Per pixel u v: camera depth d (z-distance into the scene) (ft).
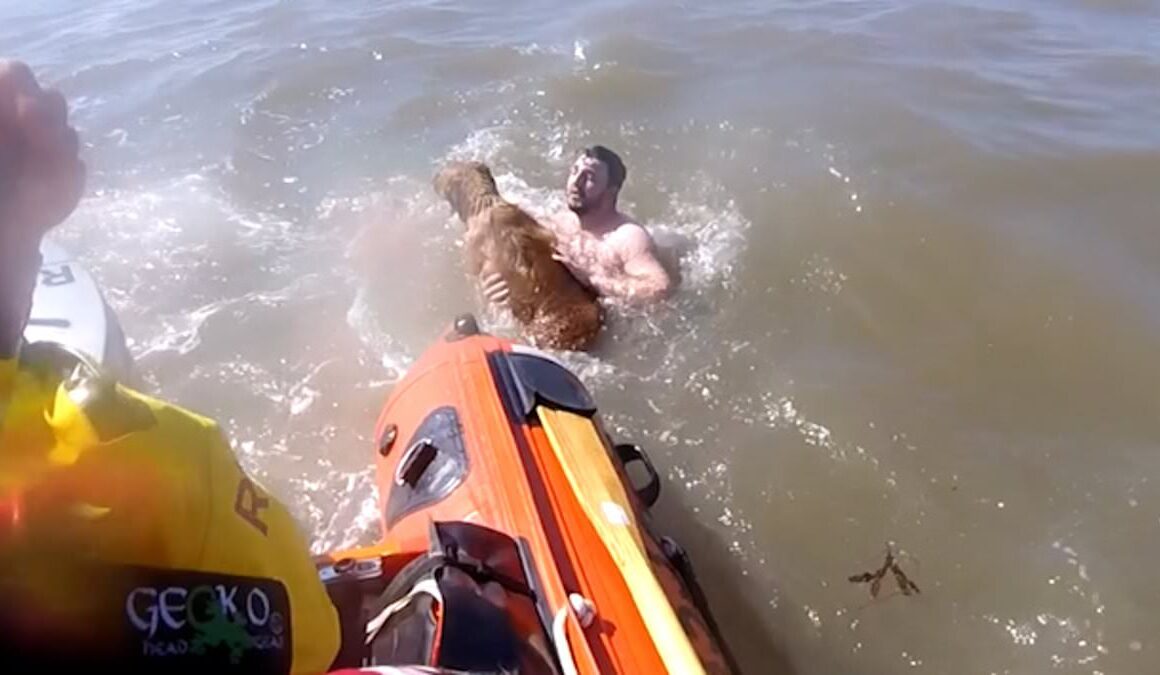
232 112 13.33
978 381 8.48
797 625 6.69
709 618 5.87
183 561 2.14
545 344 9.07
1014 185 10.85
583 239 10.24
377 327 9.48
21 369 2.04
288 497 7.80
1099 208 10.45
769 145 11.82
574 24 15.42
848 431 8.08
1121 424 7.99
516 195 11.32
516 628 4.71
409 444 6.63
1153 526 7.13
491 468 5.93
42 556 1.94
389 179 11.73
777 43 14.48
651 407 8.45
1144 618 6.52
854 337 9.04
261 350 9.22
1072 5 15.80
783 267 9.91
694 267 9.98
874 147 11.62
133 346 9.21
